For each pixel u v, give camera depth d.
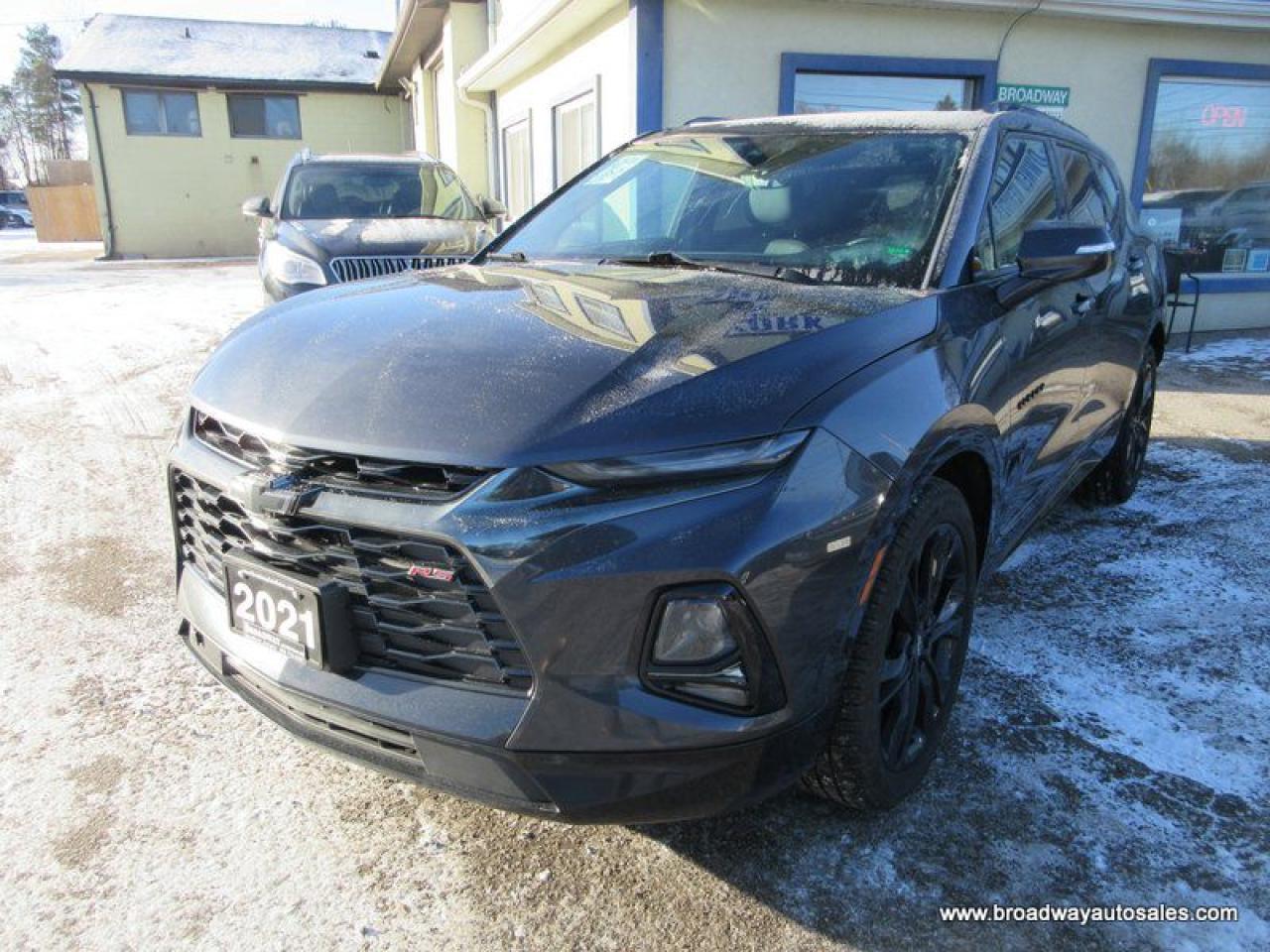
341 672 2.14
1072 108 8.92
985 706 3.10
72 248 27.22
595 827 2.55
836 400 2.15
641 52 7.62
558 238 3.69
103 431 6.28
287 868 2.39
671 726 1.92
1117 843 2.48
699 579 1.91
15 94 69.06
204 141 23.22
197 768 2.79
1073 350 3.51
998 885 2.33
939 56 8.35
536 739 1.93
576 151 9.91
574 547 1.89
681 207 3.51
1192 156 9.68
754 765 2.01
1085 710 3.08
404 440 2.01
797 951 2.14
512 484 1.92
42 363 8.28
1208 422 6.71
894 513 2.19
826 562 2.04
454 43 15.24
